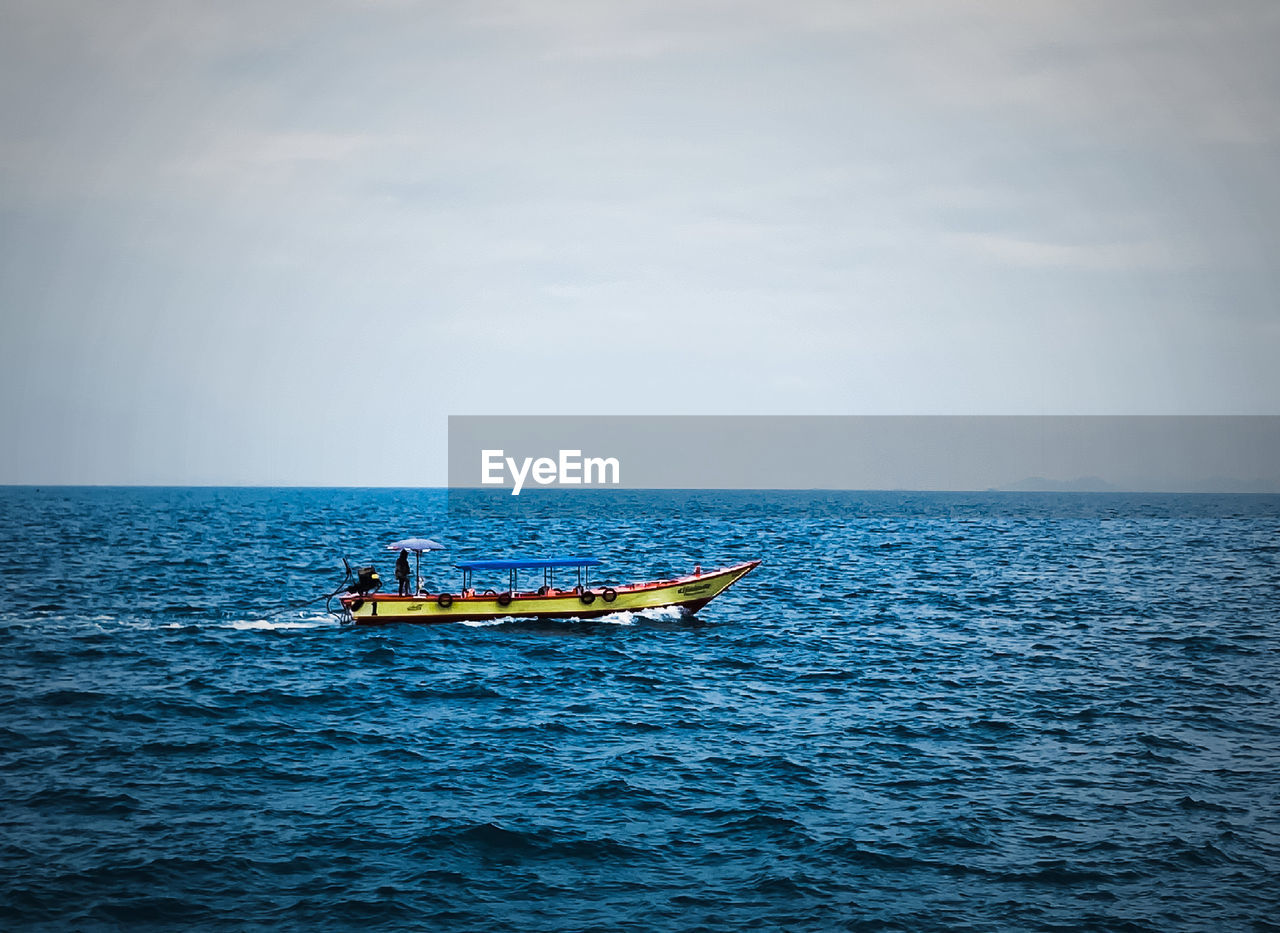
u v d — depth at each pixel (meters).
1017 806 23.77
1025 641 45.09
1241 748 28.42
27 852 20.47
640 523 148.75
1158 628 48.69
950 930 17.94
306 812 23.02
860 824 22.59
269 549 92.88
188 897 18.73
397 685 35.62
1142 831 22.27
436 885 19.42
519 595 46.72
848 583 67.69
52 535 109.94
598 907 18.69
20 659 39.22
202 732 29.34
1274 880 19.94
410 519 160.75
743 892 19.31
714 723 31.00
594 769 26.27
